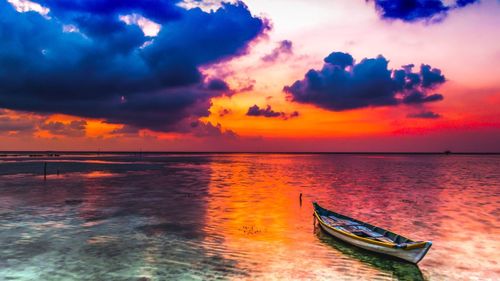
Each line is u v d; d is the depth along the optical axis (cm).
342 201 3856
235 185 5378
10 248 2048
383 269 1783
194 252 2009
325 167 10981
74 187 4816
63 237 2291
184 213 3109
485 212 3231
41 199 3769
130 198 3925
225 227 2608
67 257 1905
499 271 1780
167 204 3562
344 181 6138
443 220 2891
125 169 8731
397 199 4000
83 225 2625
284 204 3641
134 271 1711
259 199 3959
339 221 2612
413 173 8175
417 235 2431
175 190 4662
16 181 5484
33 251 2000
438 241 2289
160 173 7625
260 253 2005
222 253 1997
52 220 2772
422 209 3384
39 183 5241
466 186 5319
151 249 2058
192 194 4303
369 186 5319
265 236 2362
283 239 2292
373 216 3058
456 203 3731
